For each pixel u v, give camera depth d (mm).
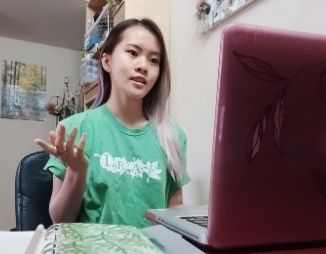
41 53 3104
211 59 1189
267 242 365
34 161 1047
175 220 509
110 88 1088
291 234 372
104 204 862
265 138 343
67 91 3156
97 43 1909
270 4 933
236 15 1073
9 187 2830
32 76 3033
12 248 436
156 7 1531
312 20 796
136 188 907
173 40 1499
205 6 1225
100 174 878
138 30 1003
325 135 362
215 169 340
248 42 322
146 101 1086
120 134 971
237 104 329
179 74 1437
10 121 2898
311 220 377
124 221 860
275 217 361
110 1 1753
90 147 907
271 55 328
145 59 995
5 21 2627
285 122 346
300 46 335
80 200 790
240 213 348
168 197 1049
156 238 429
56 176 845
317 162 367
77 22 2652
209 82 1197
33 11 2461
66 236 412
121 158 931
